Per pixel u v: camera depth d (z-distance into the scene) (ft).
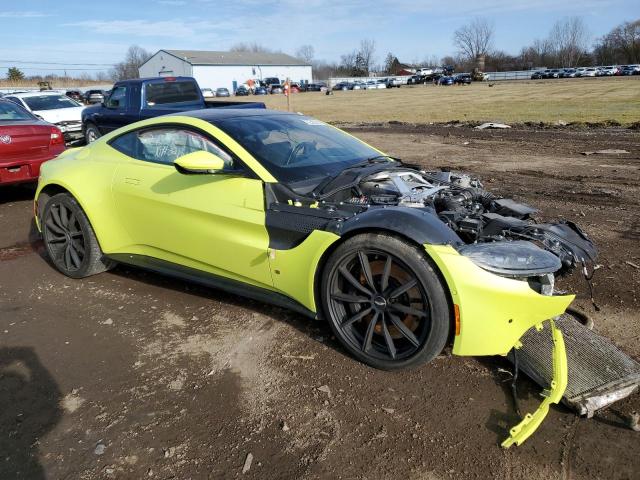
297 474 7.27
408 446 7.71
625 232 16.89
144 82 35.68
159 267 12.87
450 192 11.41
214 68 304.71
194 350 10.53
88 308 12.60
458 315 8.45
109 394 9.20
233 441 7.95
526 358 9.12
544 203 21.04
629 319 11.09
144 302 12.81
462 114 68.69
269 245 10.60
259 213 10.75
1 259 16.33
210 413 8.61
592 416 8.15
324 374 9.53
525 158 32.68
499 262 8.42
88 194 13.48
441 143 41.16
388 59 420.77
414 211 9.23
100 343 10.95
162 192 12.21
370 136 47.98
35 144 21.97
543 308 8.44
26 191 26.53
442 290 8.62
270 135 12.37
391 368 9.37
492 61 361.71
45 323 11.92
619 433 7.80
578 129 46.42
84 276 14.28
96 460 7.64
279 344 10.62
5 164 21.08
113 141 14.14
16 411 8.79
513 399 8.65
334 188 10.76
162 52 307.78
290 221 10.31
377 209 9.48
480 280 8.34
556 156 32.99
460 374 9.37
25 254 16.76
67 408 8.84
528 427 7.75
